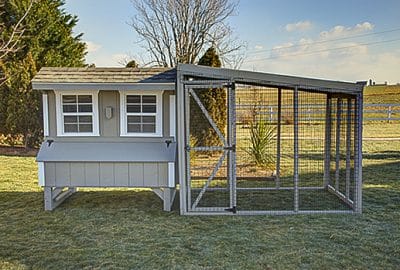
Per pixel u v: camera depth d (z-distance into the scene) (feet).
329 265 11.44
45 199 17.97
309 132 43.24
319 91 17.94
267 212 17.17
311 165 30.73
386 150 37.63
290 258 11.99
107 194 21.67
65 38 55.67
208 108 31.53
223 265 11.49
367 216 16.56
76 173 17.65
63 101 17.80
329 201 19.54
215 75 16.75
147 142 17.83
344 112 19.35
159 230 14.97
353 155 17.97
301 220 16.10
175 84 17.19
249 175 27.07
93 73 18.10
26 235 14.42
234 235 14.28
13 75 39.52
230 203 17.24
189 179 17.25
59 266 11.48
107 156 17.40
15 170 29.19
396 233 14.32
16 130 40.22
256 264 11.54
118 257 12.19
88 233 14.65
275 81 16.65
